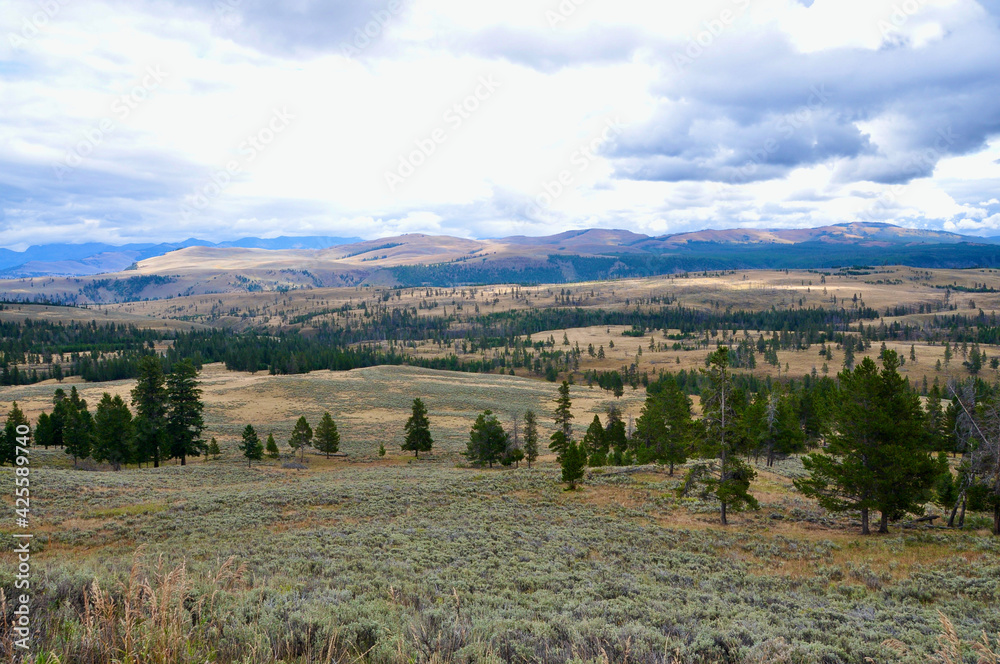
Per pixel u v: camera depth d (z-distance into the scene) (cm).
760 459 6112
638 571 1772
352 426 9238
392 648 590
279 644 600
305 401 11044
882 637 991
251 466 5816
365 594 1021
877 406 2636
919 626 1109
